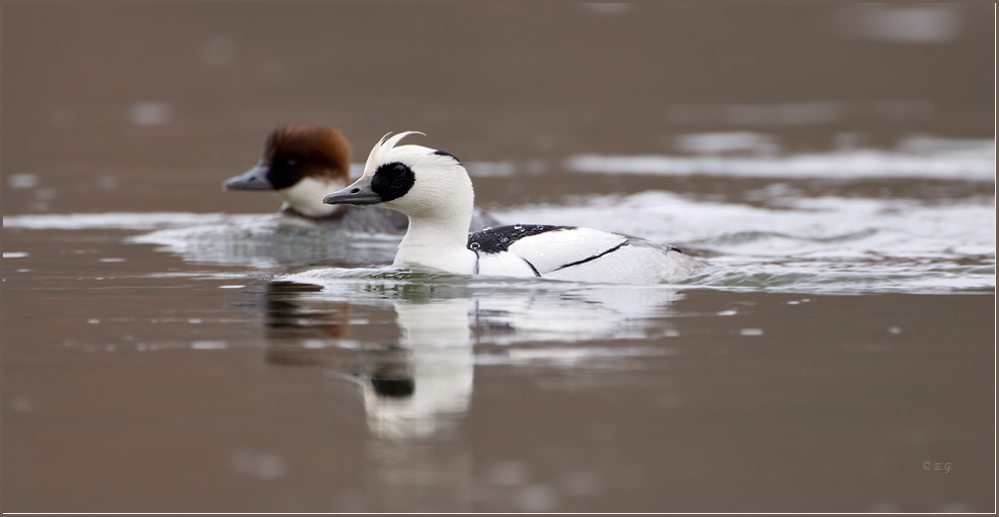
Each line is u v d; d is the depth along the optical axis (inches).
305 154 727.7
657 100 1428.4
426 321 473.7
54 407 375.2
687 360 418.6
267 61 1581.0
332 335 454.9
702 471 325.7
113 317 488.1
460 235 556.7
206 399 382.6
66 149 1100.5
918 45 1706.4
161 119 1259.2
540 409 370.6
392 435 354.3
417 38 1731.1
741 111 1365.7
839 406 371.6
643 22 1811.0
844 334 454.0
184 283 563.8
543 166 1042.7
